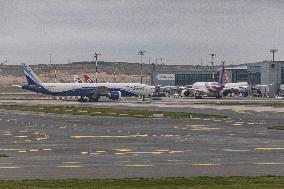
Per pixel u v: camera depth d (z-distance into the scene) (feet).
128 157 479.82
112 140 629.10
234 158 472.03
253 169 411.54
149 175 384.47
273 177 374.84
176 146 565.53
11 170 406.21
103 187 337.31
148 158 472.44
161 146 565.12
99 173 392.88
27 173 392.27
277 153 505.66
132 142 606.55
